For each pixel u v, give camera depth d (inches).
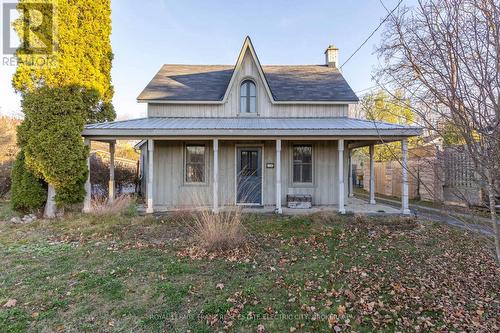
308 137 366.3
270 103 456.8
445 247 244.1
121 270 189.0
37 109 329.1
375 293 161.6
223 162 431.2
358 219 320.5
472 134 81.0
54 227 299.9
